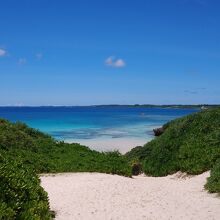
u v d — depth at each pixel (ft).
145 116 470.39
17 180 37.58
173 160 94.73
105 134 219.00
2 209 31.19
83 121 347.97
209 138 94.07
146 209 48.73
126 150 150.30
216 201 54.39
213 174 68.85
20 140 84.99
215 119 104.94
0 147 78.79
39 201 39.52
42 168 73.92
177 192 61.77
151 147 111.55
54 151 87.61
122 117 437.17
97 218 44.19
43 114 528.22
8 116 442.09
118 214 46.09
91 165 78.02
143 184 66.44
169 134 109.40
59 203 50.26
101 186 60.39
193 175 82.99
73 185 60.85
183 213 46.96
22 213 33.91
